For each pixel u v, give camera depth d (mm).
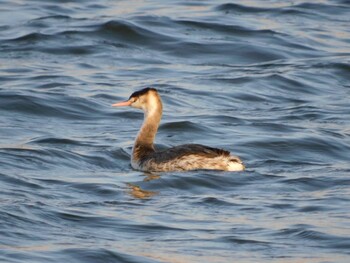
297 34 27016
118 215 14188
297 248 12969
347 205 14789
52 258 12305
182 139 18969
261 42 26375
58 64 24516
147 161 16828
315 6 29531
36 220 13789
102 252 12555
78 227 13680
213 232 13547
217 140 18891
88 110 20875
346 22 28547
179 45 26016
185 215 14289
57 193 15227
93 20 27406
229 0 30141
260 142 18609
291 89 23141
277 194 15438
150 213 14367
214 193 15523
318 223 13875
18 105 20734
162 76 23844
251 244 13094
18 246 12734
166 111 21047
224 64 25156
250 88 22875
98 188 15523
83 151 17844
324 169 17141
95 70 24156
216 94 22391
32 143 18234
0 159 16875
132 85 22828
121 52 25547
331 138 18906
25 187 15422
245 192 15562
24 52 25203
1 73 23438
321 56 25703
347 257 12641
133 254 12594
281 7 29297
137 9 29047
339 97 22797
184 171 16406
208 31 27031
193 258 12523
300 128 19844
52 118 20484
